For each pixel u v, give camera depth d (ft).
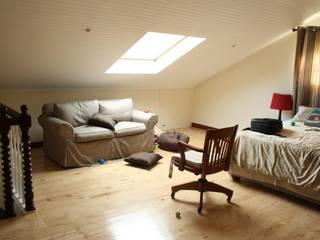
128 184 10.78
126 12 9.93
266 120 12.15
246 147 10.70
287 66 15.78
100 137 12.82
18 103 14.19
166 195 9.95
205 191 9.38
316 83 14.64
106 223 8.07
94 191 10.12
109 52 12.63
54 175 11.47
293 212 9.03
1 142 7.74
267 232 7.87
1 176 8.51
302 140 9.99
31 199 8.54
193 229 7.90
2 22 8.85
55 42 10.78
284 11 12.64
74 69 13.43
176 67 16.66
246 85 17.90
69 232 7.59
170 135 16.02
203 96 20.81
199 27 12.32
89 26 10.29
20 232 7.54
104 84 16.21
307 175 9.15
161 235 7.57
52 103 14.26
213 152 8.80
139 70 16.14
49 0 8.43
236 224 8.23
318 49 14.40
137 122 15.11
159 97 19.42
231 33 13.71
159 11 10.33
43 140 14.20
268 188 10.84
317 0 12.20
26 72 12.53
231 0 10.63
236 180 11.55
